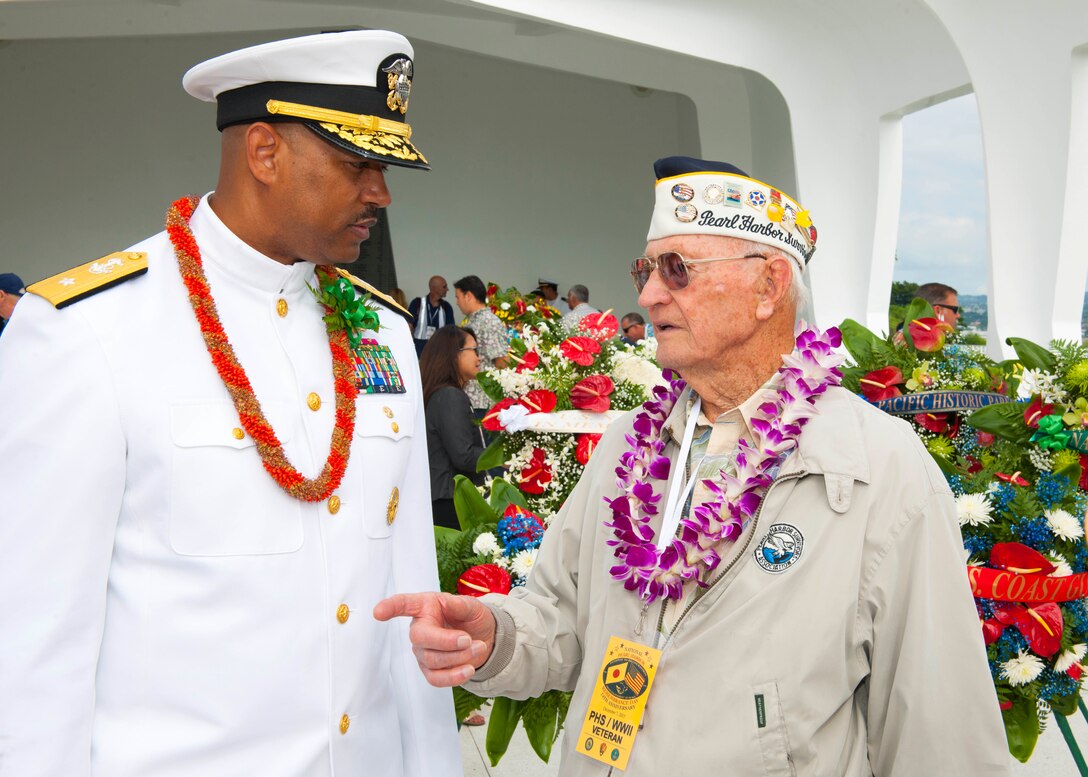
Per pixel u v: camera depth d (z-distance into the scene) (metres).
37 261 13.65
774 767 1.38
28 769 1.32
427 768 1.78
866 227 10.04
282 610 1.50
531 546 2.62
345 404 1.64
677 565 1.49
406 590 1.81
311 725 1.52
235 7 11.58
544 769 3.56
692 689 1.44
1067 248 8.02
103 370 1.41
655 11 9.47
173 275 1.55
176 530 1.44
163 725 1.43
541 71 15.08
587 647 1.62
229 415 1.50
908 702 1.39
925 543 1.42
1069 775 3.45
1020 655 2.32
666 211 1.61
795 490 1.48
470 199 15.00
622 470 1.68
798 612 1.42
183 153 13.90
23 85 13.48
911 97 9.34
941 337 3.16
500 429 3.28
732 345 1.60
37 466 1.37
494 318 8.67
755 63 9.85
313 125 1.48
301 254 1.60
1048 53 7.86
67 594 1.36
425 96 14.75
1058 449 2.71
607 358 3.37
